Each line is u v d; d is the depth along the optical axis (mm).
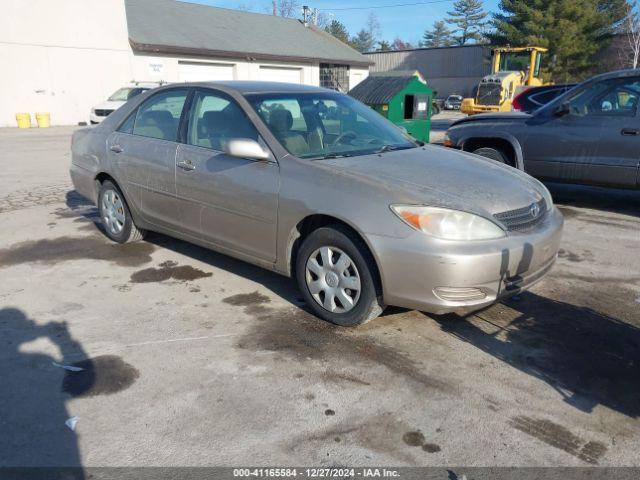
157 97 5078
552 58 40344
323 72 33031
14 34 21609
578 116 6676
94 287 4547
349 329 3762
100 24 23547
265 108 4277
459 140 7730
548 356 3432
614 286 4547
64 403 2959
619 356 3434
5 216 6926
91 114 21000
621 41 40781
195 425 2777
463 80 52125
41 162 11734
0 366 3318
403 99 11680
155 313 4043
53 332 3754
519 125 7184
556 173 6953
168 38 26047
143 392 3055
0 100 21922
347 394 3031
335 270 3689
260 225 4027
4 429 2748
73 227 6395
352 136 4480
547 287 4516
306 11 37312
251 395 3023
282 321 3891
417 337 3656
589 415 2850
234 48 27766
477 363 3348
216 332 3742
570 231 6133
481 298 3385
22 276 4805
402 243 3305
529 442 2650
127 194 5250
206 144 4465
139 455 2568
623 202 7480
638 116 6246
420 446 2625
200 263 5098
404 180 3617
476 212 3371
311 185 3693
